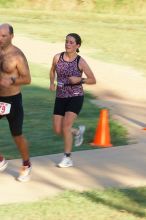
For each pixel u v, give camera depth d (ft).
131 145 59.72
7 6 226.79
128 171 49.80
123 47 145.07
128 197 42.45
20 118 46.19
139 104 86.74
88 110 77.30
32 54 128.57
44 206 40.04
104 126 59.47
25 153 46.32
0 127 67.10
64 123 50.52
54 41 149.28
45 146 58.95
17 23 185.47
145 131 66.69
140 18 215.72
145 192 43.86
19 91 46.19
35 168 50.26
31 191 43.78
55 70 51.31
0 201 41.24
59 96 50.75
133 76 107.14
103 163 52.21
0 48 45.19
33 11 217.97
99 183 46.11
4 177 47.44
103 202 41.11
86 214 38.63
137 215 38.73
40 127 67.41
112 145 59.67
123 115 75.41
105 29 180.96
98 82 99.96
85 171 49.57
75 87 50.21
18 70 45.19
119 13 228.02
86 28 181.06
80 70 49.98
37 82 98.37
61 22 193.57
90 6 228.84
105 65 117.19
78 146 58.39
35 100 83.20
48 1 228.63
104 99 88.02
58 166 50.75
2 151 56.80
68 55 50.08
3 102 45.42
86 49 139.23
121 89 95.96
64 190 44.04
